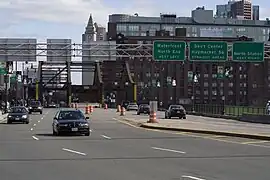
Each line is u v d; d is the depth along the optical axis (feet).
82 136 105.09
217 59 193.98
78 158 63.26
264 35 587.27
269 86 497.46
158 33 524.93
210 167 53.88
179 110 206.18
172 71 504.84
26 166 55.21
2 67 256.93
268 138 94.53
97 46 210.59
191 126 136.05
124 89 474.49
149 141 91.20
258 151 72.33
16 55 206.90
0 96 355.15
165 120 186.09
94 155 66.90
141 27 590.14
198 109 275.18
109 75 485.56
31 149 76.02
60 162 58.90
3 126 148.97
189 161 59.72
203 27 579.07
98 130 126.62
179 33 522.06
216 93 502.38
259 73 501.15
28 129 133.28
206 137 101.45
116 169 52.29
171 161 59.67
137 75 495.00
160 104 420.36
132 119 192.13
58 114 111.04
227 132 108.06
